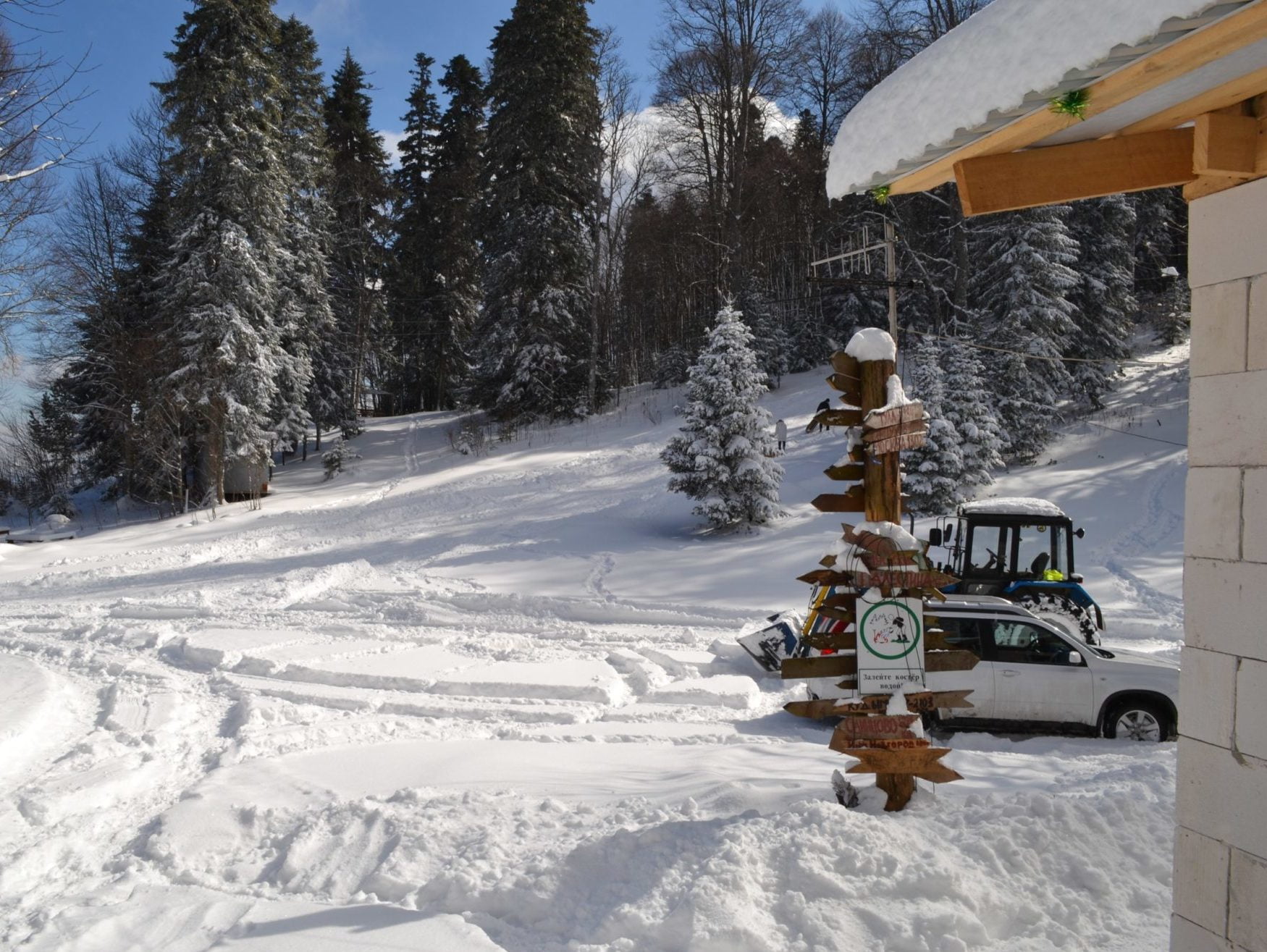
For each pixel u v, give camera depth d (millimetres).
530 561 21062
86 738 9203
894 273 19969
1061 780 6492
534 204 40938
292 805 6766
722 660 12391
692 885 4328
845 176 3717
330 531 27859
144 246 38500
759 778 6660
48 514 37875
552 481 31344
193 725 9867
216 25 32531
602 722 9812
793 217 47312
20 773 8156
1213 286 3217
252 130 33094
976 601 10078
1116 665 9422
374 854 5688
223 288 33219
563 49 39969
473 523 26766
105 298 37469
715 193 40562
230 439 34000
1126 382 31828
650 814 5734
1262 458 3014
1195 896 3234
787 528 22062
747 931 3930
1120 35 2395
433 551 23328
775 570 18516
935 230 36062
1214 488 3199
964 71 2990
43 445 40906
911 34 30500
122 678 12203
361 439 46156
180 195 33812
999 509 13664
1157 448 25234
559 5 39656
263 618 16391
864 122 3588
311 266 40156
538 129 40094
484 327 43188
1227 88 2891
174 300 33750
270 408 37250
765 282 46188
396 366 56625
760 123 44531
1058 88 2729
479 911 4852
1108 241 31406
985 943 3949
